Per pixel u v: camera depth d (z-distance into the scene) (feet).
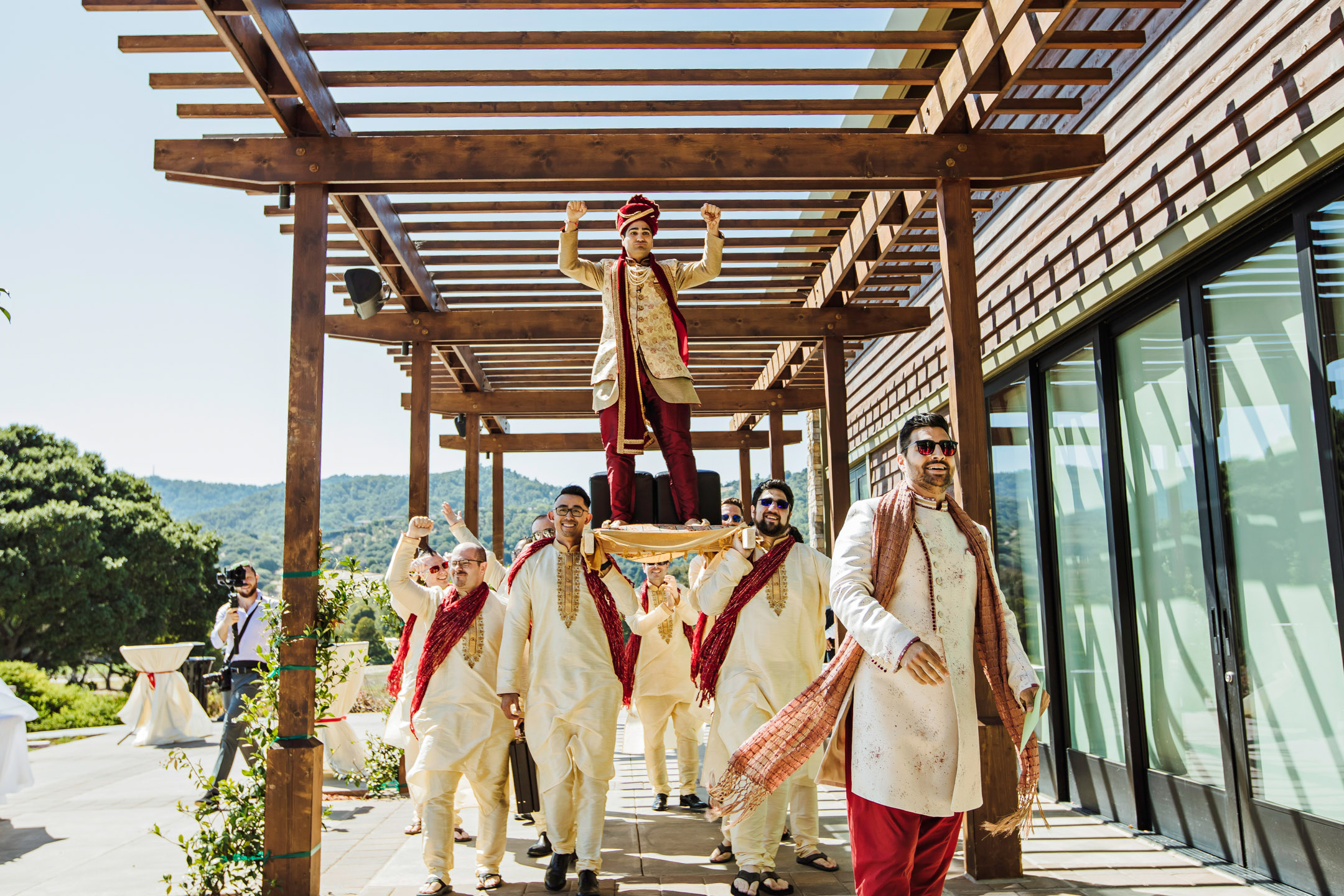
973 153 14.87
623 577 14.34
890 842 8.14
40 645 83.87
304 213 14.28
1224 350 14.28
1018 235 20.51
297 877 12.43
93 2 11.90
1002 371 22.08
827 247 22.26
